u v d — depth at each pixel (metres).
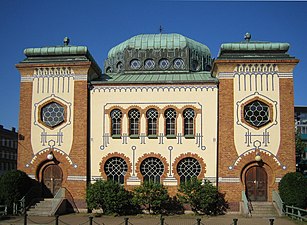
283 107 27.61
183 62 34.00
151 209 27.20
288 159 27.14
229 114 27.69
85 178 27.94
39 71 29.28
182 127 28.23
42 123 28.83
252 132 27.48
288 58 27.88
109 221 23.84
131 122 28.86
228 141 27.45
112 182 26.72
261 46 28.16
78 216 25.88
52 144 28.58
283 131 27.41
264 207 26.05
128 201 26.88
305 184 24.81
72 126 28.52
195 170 28.00
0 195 26.27
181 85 28.64
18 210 26.30
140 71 34.03
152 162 28.30
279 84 27.80
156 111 28.62
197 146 28.02
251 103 27.84
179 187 27.17
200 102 28.39
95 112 28.94
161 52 34.22
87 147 28.52
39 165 28.58
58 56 29.61
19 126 29.05
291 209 24.70
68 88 28.91
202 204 26.05
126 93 28.92
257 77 27.92
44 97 29.06
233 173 27.16
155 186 26.27
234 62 27.81
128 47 34.53
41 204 26.97
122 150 28.41
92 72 30.16
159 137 28.30
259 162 27.31
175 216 25.98
